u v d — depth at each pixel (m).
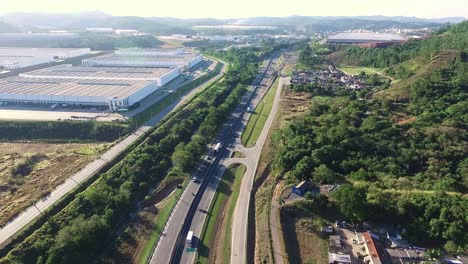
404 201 115.50
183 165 156.62
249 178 150.00
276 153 169.25
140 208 134.50
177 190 142.50
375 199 116.88
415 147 155.38
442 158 145.88
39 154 182.12
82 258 106.31
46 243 110.06
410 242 108.00
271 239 109.75
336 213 120.44
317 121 193.88
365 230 113.50
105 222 120.06
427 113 186.50
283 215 120.56
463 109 180.88
